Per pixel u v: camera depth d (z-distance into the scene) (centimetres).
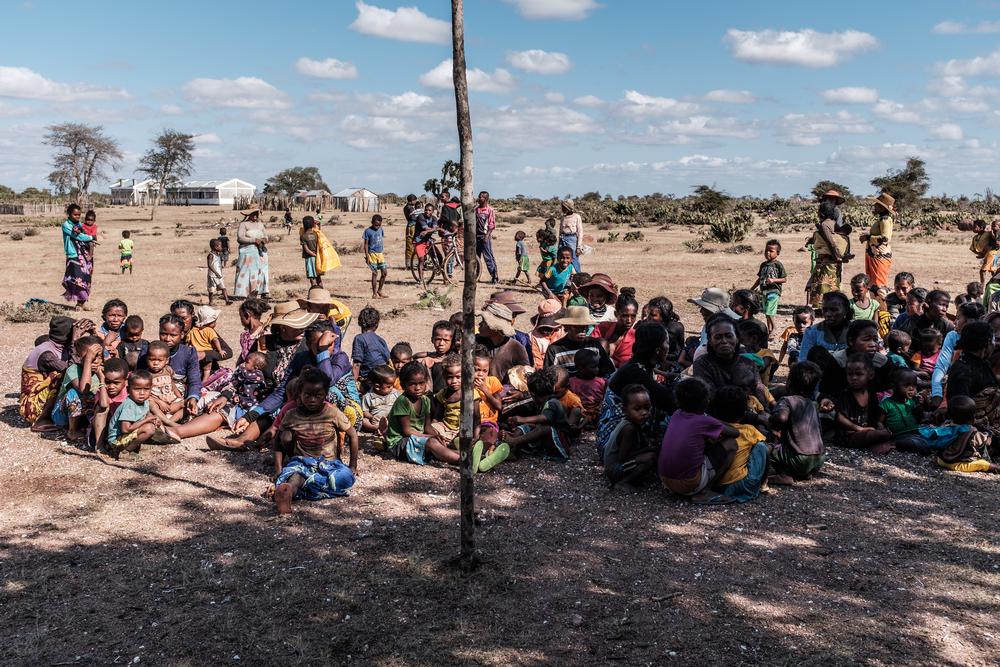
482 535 533
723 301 806
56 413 746
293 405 618
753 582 466
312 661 387
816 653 390
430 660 387
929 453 685
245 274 1570
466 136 441
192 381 767
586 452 710
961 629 413
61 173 9856
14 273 2208
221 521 555
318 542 521
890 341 767
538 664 383
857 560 495
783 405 629
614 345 837
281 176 12644
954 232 3794
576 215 1636
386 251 2898
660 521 559
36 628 416
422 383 665
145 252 2989
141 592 455
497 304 816
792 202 7644
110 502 588
